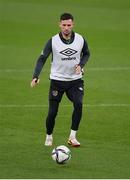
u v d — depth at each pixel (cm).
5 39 7331
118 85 5088
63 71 3328
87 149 3338
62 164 3023
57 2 10081
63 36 3300
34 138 3553
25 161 3102
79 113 3359
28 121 3941
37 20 8619
